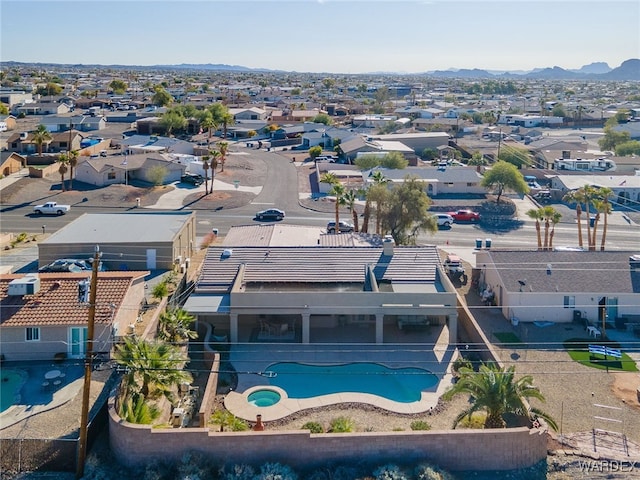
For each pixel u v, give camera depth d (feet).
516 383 107.76
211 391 119.03
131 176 329.72
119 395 106.93
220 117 526.98
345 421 111.14
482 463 102.42
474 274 189.98
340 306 144.56
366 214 220.23
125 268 185.98
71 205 280.92
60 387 116.47
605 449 107.76
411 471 98.84
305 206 293.02
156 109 593.83
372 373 132.16
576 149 419.95
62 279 137.39
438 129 558.56
